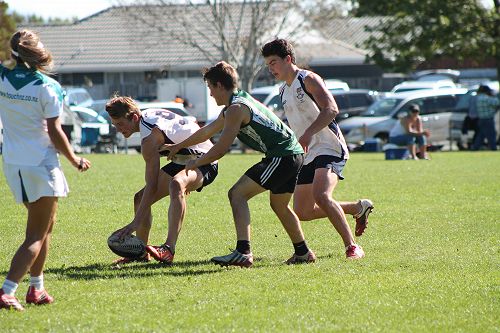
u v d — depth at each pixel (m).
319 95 22.31
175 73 142.25
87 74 147.00
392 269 21.33
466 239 26.31
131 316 16.62
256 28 112.00
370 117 87.44
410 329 15.84
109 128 82.69
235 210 21.56
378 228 28.62
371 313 16.92
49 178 17.08
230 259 21.48
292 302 17.77
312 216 24.17
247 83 113.88
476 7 95.69
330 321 16.33
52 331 15.62
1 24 110.94
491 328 15.97
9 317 16.52
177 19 117.31
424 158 65.62
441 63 165.12
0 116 17.38
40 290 17.69
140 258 22.66
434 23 96.50
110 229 28.70
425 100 87.50
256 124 21.05
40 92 16.91
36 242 17.27
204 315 16.70
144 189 22.42
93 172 51.28
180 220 22.09
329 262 22.33
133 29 128.62
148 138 21.88
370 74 147.88
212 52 137.88
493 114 79.81
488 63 163.88
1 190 40.50
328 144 23.34
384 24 100.44
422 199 36.84
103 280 20.02
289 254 24.02
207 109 123.44
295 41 116.88
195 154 22.89
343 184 43.44
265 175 21.33
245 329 15.73
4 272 21.22
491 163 58.66
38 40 17.23
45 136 17.14
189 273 20.95
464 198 37.28
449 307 17.44
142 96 140.00
